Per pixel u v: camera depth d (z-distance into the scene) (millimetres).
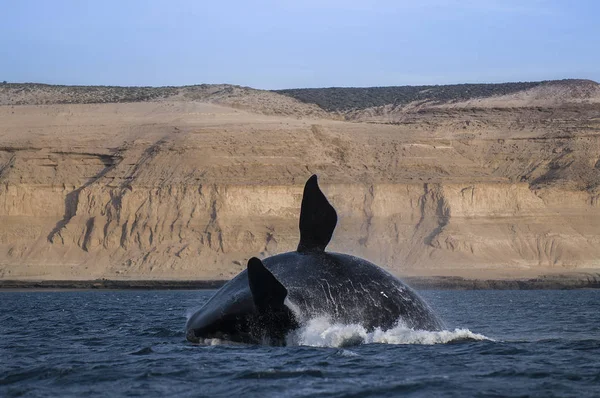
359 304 68375
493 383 59781
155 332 105125
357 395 56219
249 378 61812
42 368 68688
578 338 94250
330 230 68500
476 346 75625
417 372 63406
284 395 56438
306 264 68188
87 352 82000
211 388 59406
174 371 65062
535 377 62031
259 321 66750
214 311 70000
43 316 153375
